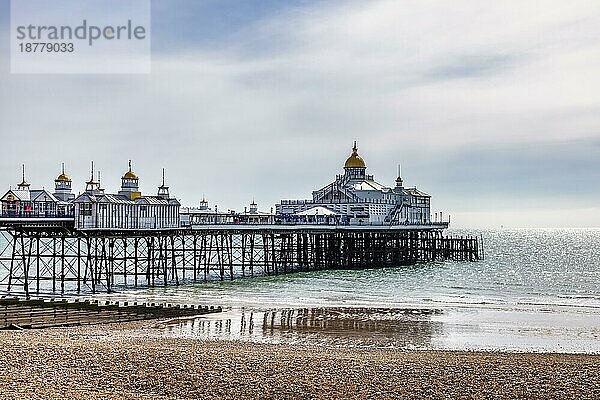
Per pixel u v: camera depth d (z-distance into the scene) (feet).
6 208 255.09
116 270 320.70
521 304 202.80
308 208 375.45
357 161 421.59
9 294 216.33
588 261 435.12
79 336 133.18
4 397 84.64
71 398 85.40
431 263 378.73
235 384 93.81
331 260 337.52
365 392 92.02
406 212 418.31
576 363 109.40
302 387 93.30
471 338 144.15
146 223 252.42
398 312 180.24
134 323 152.66
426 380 97.30
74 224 231.71
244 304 192.75
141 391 89.92
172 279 266.16
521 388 94.89
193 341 129.49
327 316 170.30
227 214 306.55
